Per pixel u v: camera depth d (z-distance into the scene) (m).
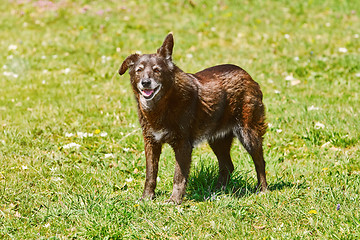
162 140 8.14
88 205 7.73
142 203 7.84
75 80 15.81
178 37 20.89
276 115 12.53
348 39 20.12
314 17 23.69
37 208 7.85
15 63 17.22
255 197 8.20
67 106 13.27
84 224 7.21
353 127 11.31
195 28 22.34
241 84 8.61
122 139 11.16
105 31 21.61
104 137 11.36
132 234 6.98
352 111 12.42
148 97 7.49
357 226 6.83
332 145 10.77
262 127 8.85
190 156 8.19
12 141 10.71
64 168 9.44
